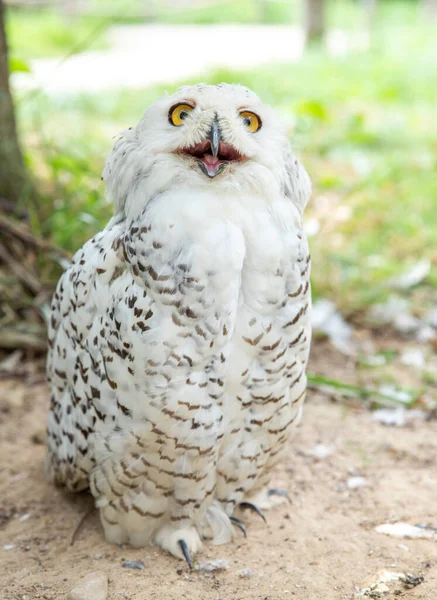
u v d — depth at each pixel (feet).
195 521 3.79
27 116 11.38
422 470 4.50
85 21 26.16
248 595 3.60
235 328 3.50
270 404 3.64
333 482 4.39
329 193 8.30
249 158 3.43
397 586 3.64
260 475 3.95
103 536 3.96
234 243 3.40
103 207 6.01
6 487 4.34
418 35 22.65
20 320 5.60
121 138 3.57
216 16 32.01
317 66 17.51
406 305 6.15
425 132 11.34
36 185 6.54
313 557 3.83
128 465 3.61
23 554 3.87
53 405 4.03
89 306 3.65
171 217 3.38
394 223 7.61
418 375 5.42
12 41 21.22
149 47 23.16
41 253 5.78
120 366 3.51
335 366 5.51
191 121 3.38
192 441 3.54
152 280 3.40
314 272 6.47
